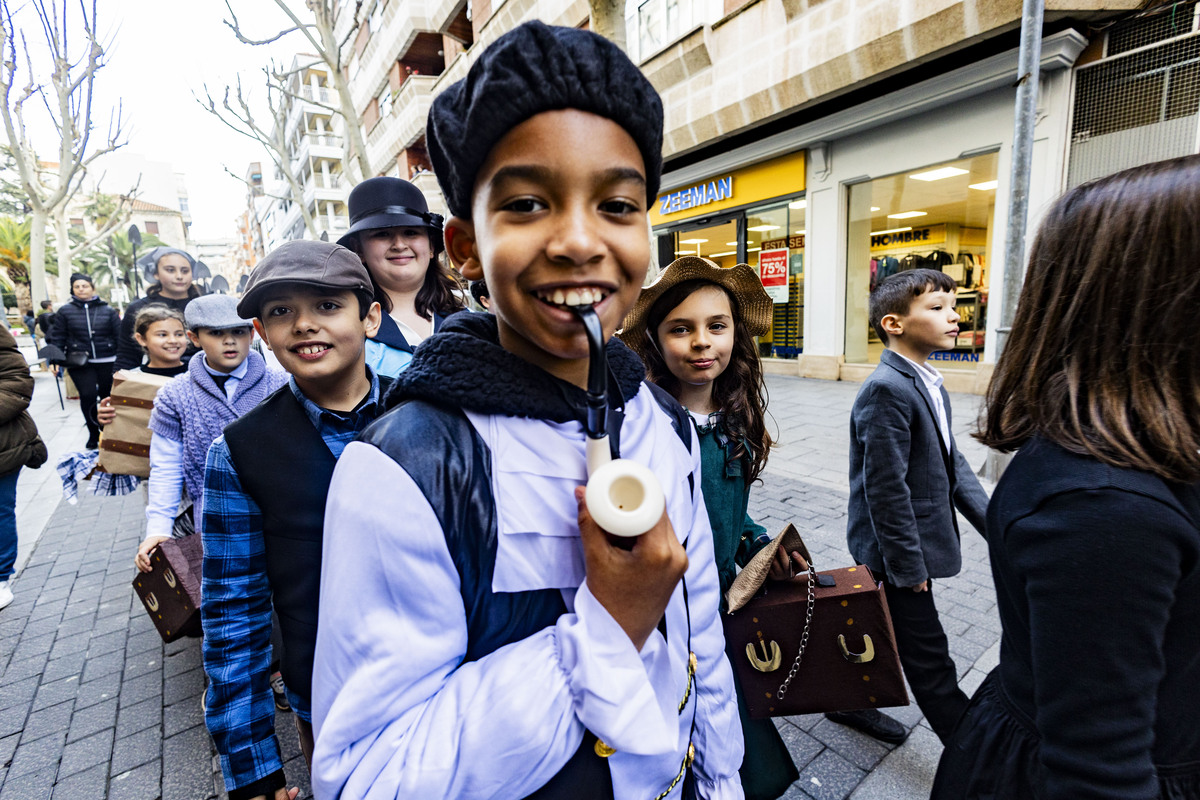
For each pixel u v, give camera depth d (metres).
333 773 0.53
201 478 2.10
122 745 2.16
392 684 0.54
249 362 2.16
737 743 0.85
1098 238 0.73
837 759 1.89
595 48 0.51
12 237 29.02
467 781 0.51
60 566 3.80
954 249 7.68
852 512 1.91
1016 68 5.77
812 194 8.29
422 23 14.22
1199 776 0.71
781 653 1.40
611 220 0.55
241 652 1.15
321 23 5.82
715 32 8.02
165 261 4.11
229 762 1.09
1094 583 0.63
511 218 0.54
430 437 0.59
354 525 0.56
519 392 0.60
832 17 6.63
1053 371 0.77
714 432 1.46
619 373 0.74
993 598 2.73
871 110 7.02
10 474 3.06
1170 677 0.69
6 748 2.16
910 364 1.78
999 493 0.81
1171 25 5.12
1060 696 0.67
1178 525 0.62
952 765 0.96
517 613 0.59
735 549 1.47
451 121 0.55
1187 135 5.12
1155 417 0.65
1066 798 0.67
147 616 3.09
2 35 10.97
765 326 1.56
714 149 9.31
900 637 1.76
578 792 0.56
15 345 2.98
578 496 0.57
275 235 45.25
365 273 1.25
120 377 2.40
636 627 0.56
